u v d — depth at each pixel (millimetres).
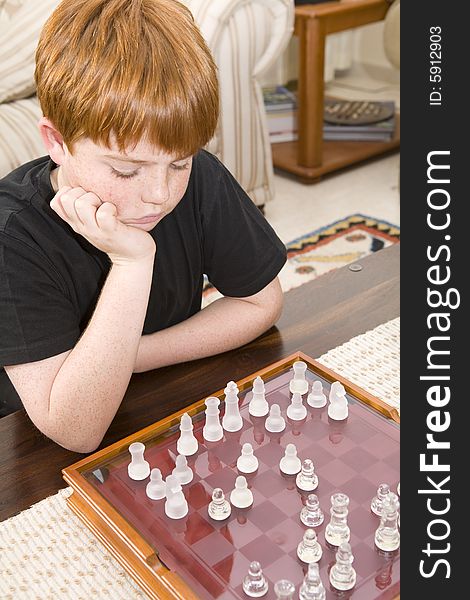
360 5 2812
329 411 1010
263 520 866
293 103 3188
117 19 857
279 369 1102
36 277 1035
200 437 993
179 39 860
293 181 3014
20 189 1071
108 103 818
